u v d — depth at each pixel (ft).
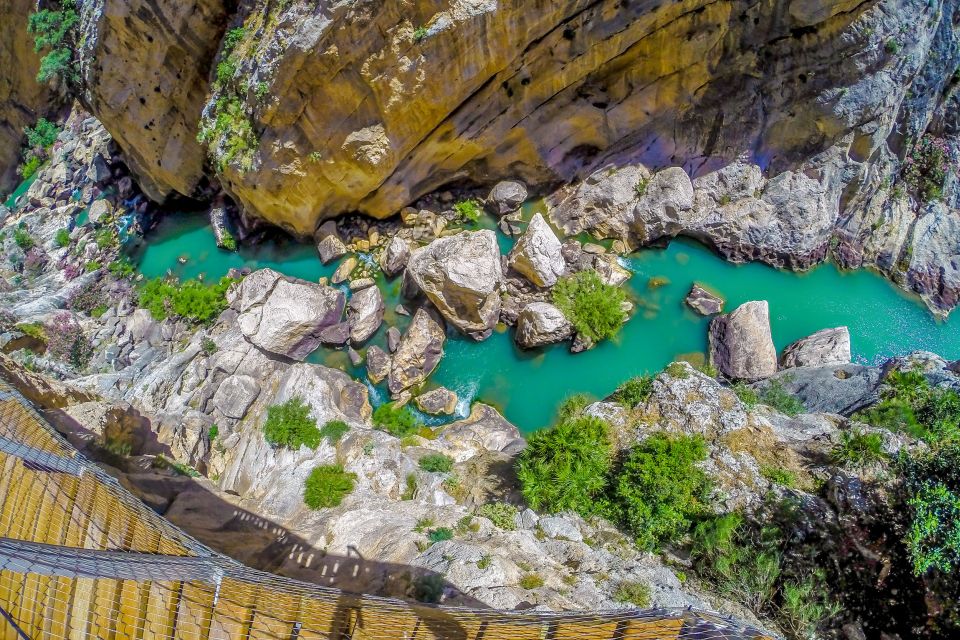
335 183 76.23
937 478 40.78
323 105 67.26
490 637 19.58
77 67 83.76
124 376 71.56
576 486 50.29
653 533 47.39
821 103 70.03
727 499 47.67
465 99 71.56
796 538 44.24
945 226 76.18
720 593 42.37
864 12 62.95
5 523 25.29
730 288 77.97
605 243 80.74
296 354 74.33
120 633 21.03
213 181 88.79
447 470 58.54
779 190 76.38
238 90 70.95
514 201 82.64
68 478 26.17
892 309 75.87
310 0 59.62
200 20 69.97
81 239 92.99
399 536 43.50
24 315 78.43
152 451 55.57
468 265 70.08
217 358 71.51
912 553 38.09
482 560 38.55
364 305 76.18
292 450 58.95
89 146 100.73
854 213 78.18
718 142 77.30
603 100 76.59
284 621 21.17
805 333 74.13
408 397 71.77
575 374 72.13
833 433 52.90
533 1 60.75
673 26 67.56
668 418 56.59
